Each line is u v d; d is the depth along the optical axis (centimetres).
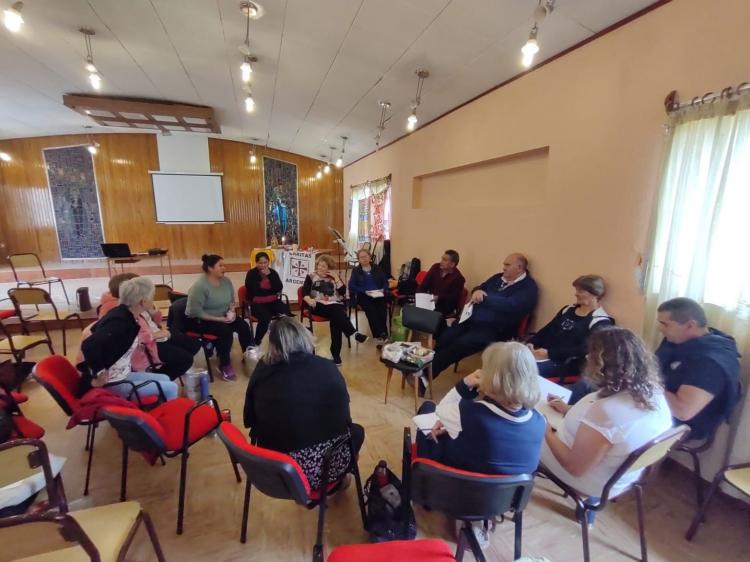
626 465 119
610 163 224
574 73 245
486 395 121
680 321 159
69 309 449
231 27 310
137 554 146
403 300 446
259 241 848
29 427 162
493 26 244
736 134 159
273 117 584
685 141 180
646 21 198
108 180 738
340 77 382
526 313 287
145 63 395
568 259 260
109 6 287
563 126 256
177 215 783
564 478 139
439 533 156
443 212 418
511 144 306
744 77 159
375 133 535
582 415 133
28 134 669
